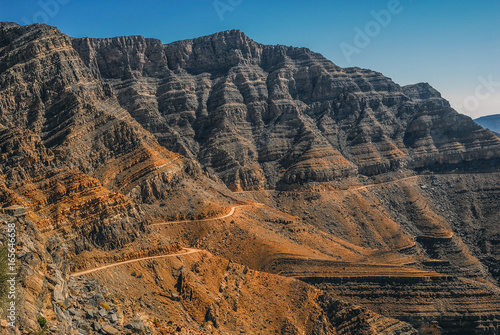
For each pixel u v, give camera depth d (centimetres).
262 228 19675
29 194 13688
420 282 17062
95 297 8131
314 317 14012
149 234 14988
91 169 19500
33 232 8119
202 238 17938
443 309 16550
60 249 11825
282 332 13012
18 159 15000
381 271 17325
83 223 13512
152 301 11312
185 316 11381
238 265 14700
